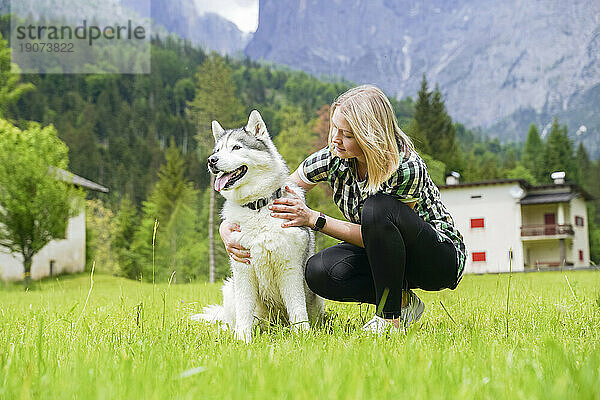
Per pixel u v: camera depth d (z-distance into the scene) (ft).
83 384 5.47
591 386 4.79
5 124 77.46
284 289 12.57
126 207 192.24
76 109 247.29
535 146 217.56
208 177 157.89
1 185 72.54
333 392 4.78
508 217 111.75
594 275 39.04
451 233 11.44
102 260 171.53
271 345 8.64
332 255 11.59
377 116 10.16
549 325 10.84
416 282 11.51
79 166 225.35
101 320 13.69
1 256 84.84
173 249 150.20
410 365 6.23
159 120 253.65
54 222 74.54
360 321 12.52
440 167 131.34
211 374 5.94
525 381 5.31
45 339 9.27
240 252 12.39
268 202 12.44
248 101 226.58
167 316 14.24
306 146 129.29
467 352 7.47
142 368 6.31
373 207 10.23
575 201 122.31
